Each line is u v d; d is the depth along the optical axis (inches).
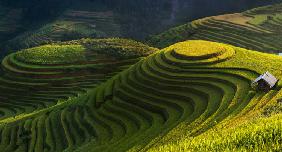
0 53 7111.2
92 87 3383.4
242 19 5556.1
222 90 2007.9
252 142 1051.9
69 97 3243.1
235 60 2356.1
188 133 1508.4
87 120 2321.6
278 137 1033.5
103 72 3599.9
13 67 3740.2
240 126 1206.9
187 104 2062.0
